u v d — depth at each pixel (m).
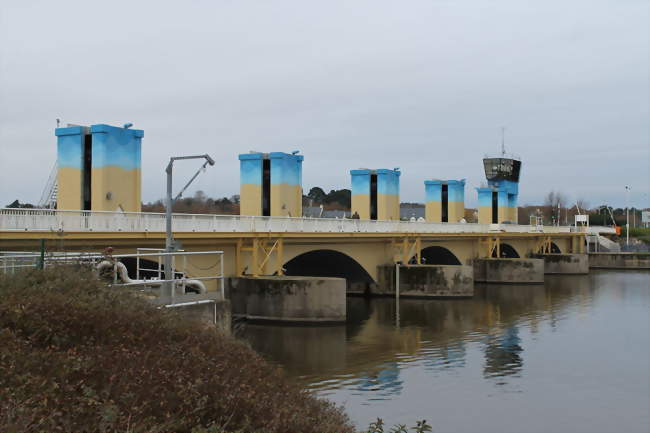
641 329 45.34
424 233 65.38
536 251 102.69
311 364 32.88
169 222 26.52
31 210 28.00
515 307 56.50
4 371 11.44
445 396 27.88
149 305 18.27
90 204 43.31
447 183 95.19
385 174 76.19
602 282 84.25
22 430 9.33
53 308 14.95
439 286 60.66
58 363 12.27
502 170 113.88
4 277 16.80
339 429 13.85
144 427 10.24
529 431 23.84
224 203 117.69
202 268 40.56
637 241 146.12
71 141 43.53
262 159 61.81
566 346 39.06
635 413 26.12
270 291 42.59
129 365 12.80
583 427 24.44
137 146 44.81
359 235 54.44
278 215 60.75
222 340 17.73
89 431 10.06
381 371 31.78
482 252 83.62
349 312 52.03
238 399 12.34
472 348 37.97
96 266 22.86
